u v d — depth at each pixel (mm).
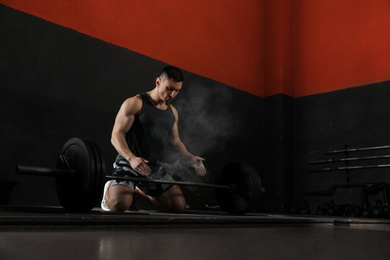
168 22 3895
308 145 4520
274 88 4715
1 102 2717
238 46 4609
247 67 4680
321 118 4473
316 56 4656
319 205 4195
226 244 792
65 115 3018
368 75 4184
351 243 886
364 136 4090
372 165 3965
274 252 681
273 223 1577
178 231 1140
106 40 3369
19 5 2891
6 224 957
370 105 4105
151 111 2104
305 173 4469
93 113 3184
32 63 2898
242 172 2318
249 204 2242
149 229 1184
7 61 2781
